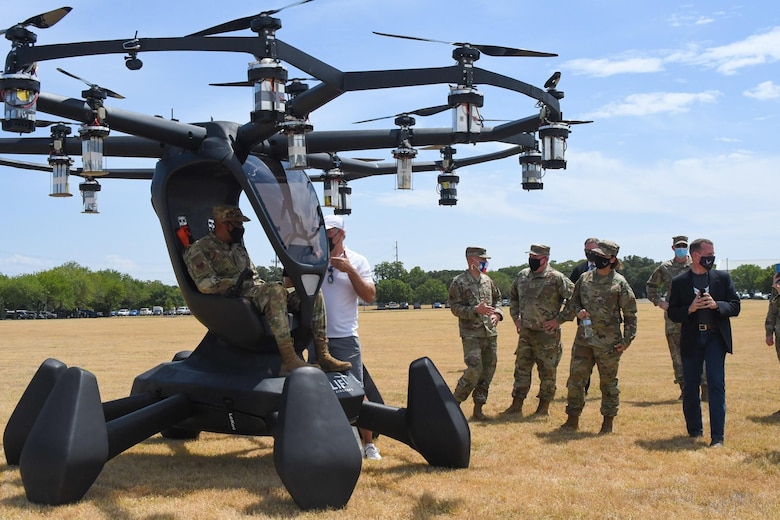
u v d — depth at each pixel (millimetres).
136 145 6809
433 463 6848
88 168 5836
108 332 41531
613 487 6238
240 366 6387
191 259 6316
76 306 137750
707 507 5703
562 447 7902
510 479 6457
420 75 5371
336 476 5445
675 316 8242
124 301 160500
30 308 131875
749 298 119250
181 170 6605
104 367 17312
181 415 6387
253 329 6160
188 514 5406
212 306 6262
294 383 5539
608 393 8766
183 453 7645
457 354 20844
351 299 7223
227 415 6297
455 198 8008
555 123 6043
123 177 7941
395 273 170875
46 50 5438
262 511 5484
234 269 6418
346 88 5402
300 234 6410
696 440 8219
